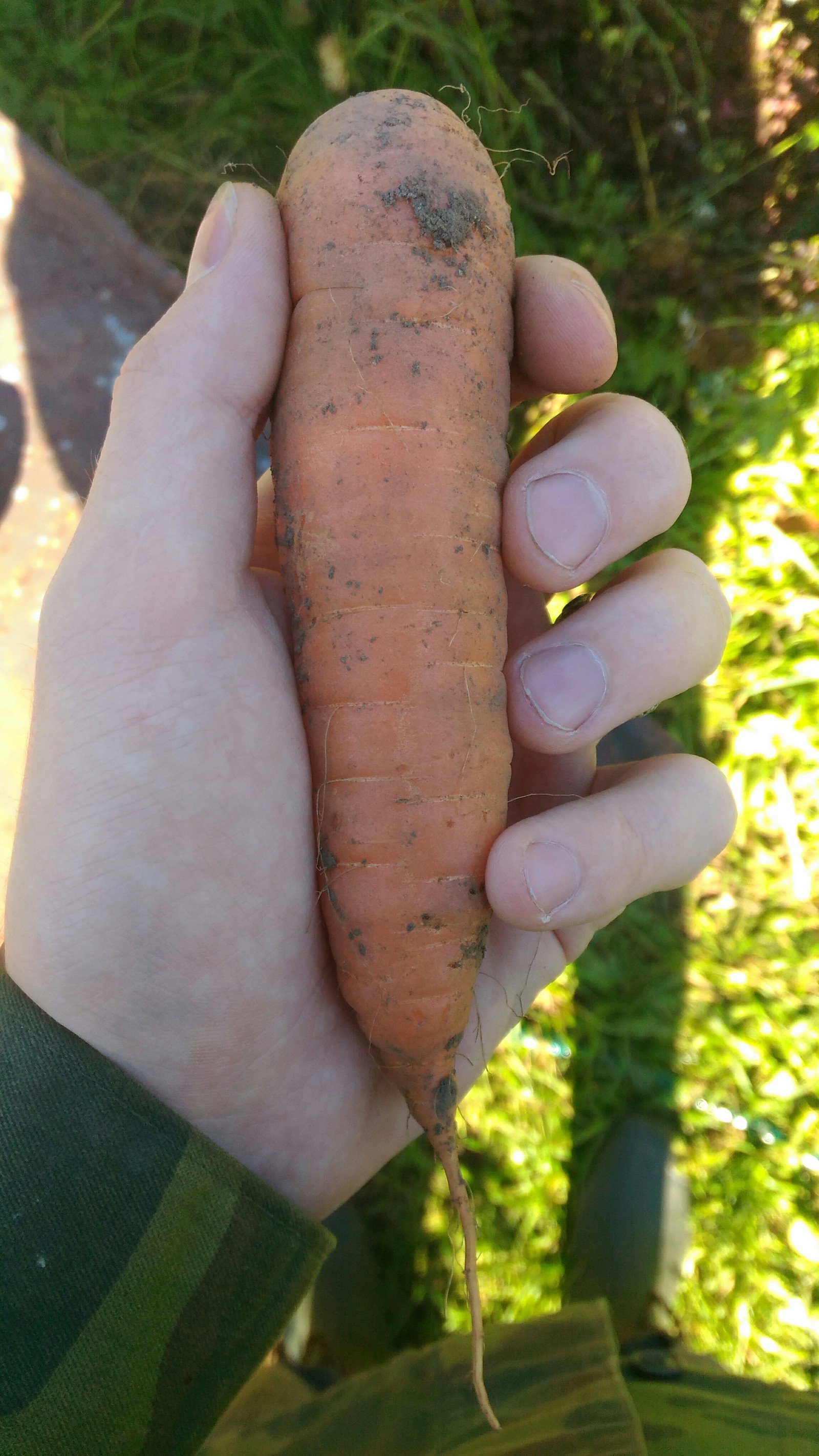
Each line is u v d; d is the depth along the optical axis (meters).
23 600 0.28
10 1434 0.13
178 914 0.15
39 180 0.28
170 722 0.15
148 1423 0.14
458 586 0.14
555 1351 0.21
